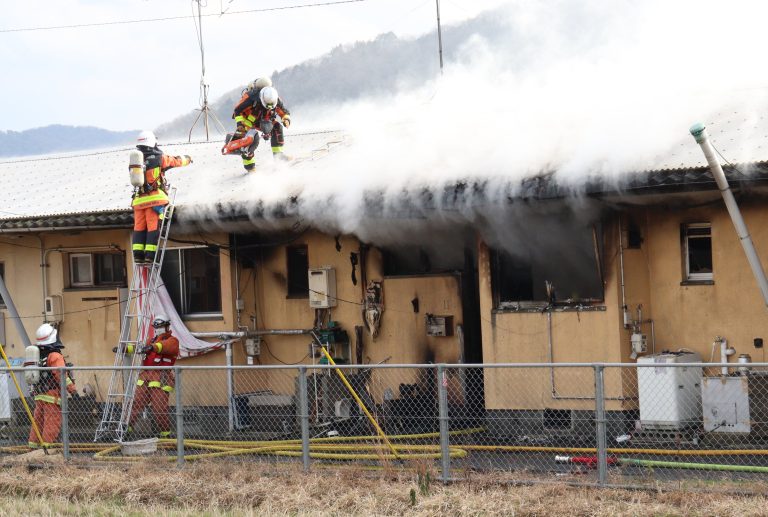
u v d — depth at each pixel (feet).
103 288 92.53
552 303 71.87
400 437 68.80
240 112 91.61
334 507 53.42
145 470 63.00
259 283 88.02
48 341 77.87
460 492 53.06
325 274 83.92
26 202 97.14
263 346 87.56
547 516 49.08
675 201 69.00
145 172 81.15
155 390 78.59
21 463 67.67
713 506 47.93
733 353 67.31
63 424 67.82
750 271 66.85
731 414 63.72
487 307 74.02
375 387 82.02
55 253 94.63
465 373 77.82
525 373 72.59
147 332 83.30
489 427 73.72
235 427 79.46
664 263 69.97
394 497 53.72
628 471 57.16
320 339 83.66
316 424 77.30
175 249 88.74
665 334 70.03
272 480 58.65
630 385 69.26
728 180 61.93
